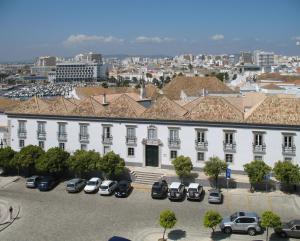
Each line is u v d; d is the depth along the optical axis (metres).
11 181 76.12
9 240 50.72
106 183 68.19
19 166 76.94
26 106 85.50
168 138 75.56
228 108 73.62
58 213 59.66
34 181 72.00
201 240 49.78
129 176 74.38
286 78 180.75
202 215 57.84
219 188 69.00
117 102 80.44
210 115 73.31
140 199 65.19
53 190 70.75
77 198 66.25
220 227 52.12
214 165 68.06
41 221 56.78
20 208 62.03
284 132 69.12
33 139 84.25
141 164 77.75
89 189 68.38
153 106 77.50
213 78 117.62
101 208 61.44
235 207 60.81
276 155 70.00
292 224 50.34
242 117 71.88
